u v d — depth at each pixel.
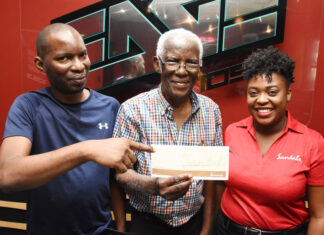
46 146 0.98
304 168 0.93
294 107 1.55
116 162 0.60
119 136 1.09
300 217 0.98
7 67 1.69
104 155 0.60
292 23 1.49
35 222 1.00
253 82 0.98
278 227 0.96
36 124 0.97
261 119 0.98
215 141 1.19
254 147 1.03
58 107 1.01
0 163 0.72
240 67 1.53
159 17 1.51
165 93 1.09
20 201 1.74
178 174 0.89
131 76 1.57
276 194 0.93
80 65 0.96
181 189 0.85
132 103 1.10
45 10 1.62
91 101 1.08
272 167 0.96
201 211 1.23
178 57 0.97
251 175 0.98
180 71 0.98
